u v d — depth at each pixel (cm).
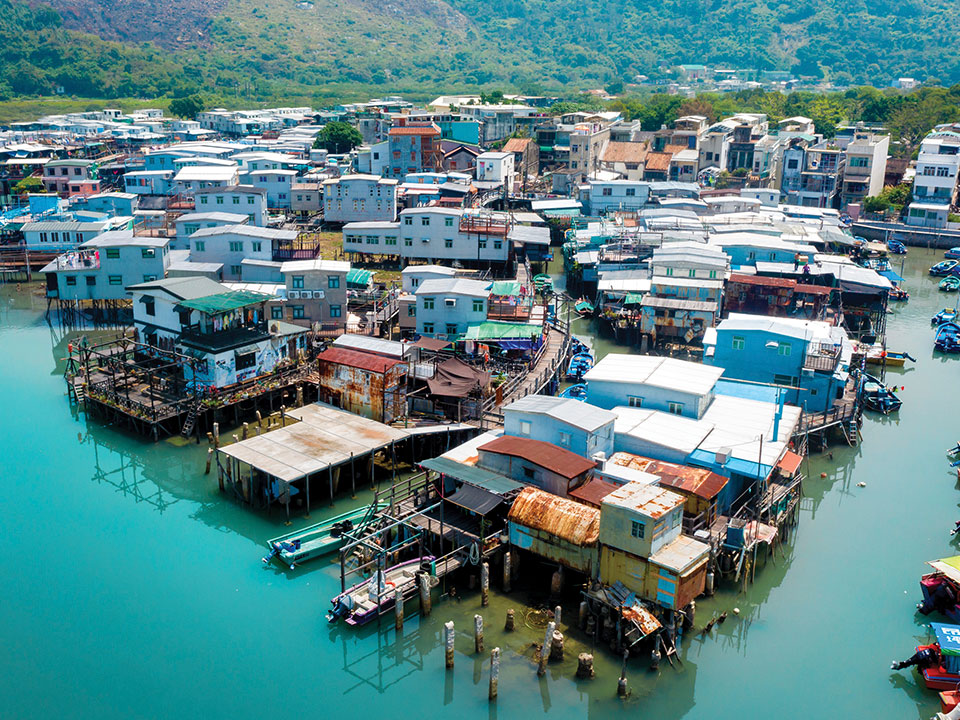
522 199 15900
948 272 12462
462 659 4488
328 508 5859
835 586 5184
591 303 10738
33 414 7462
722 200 13600
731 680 4403
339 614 4791
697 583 4550
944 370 8850
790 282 9450
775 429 5775
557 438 5616
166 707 4194
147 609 4903
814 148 16075
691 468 5350
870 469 6681
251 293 7500
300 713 4162
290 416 6700
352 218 13500
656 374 6444
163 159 16512
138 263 9475
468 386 6625
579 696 4244
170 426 7156
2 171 16775
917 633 4778
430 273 9419
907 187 15662
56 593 5028
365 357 6856
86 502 6044
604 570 4622
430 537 5191
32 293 11200
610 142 17838
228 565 5316
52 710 4169
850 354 7819
